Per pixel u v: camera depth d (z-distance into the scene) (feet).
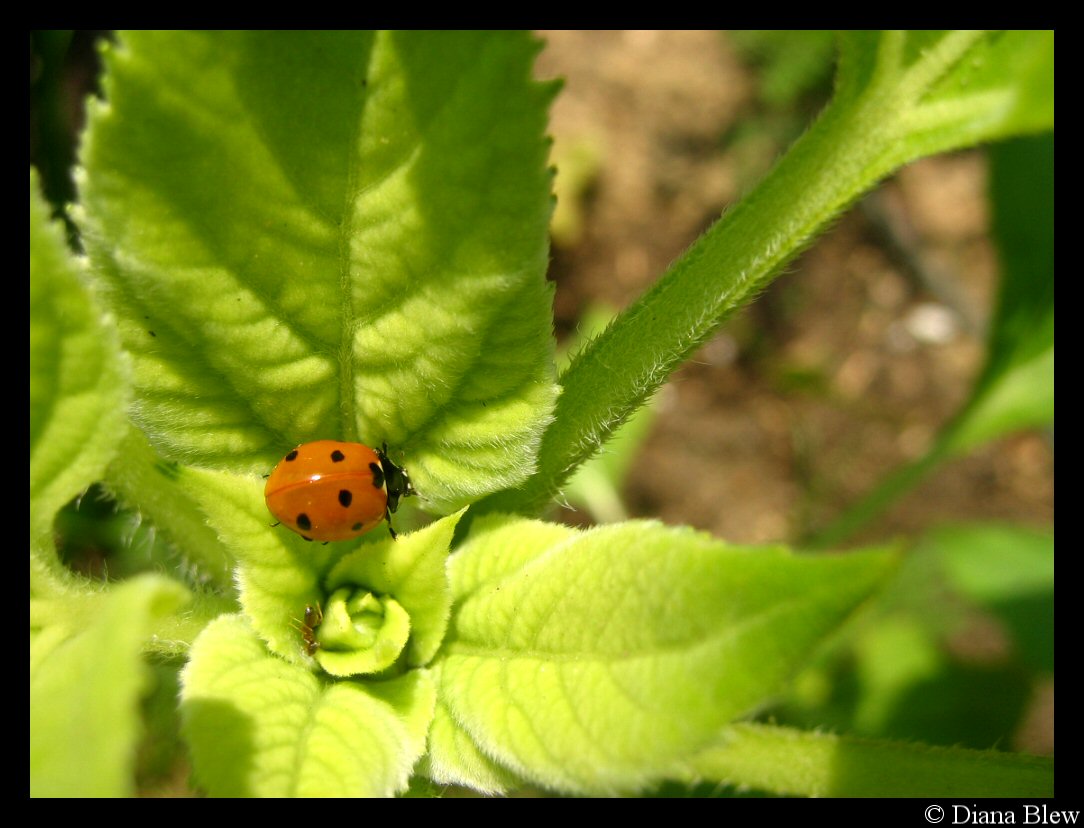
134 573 0.38
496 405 0.20
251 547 0.20
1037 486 0.59
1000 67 0.19
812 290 0.64
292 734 0.18
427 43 0.17
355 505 0.20
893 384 0.62
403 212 0.18
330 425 0.21
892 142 0.20
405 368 0.20
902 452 0.60
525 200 0.18
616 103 0.64
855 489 0.59
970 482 0.59
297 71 0.17
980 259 0.63
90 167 0.17
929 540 0.45
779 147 0.63
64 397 0.17
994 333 0.34
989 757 0.21
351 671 0.20
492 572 0.20
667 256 0.63
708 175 0.63
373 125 0.18
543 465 0.22
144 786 0.37
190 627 0.21
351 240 0.19
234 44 0.17
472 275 0.19
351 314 0.20
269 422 0.20
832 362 0.62
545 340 0.19
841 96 0.21
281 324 0.19
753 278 0.21
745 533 0.58
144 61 0.17
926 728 0.41
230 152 0.18
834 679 0.43
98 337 0.17
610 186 0.63
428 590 0.20
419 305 0.19
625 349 0.22
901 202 0.64
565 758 0.16
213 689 0.18
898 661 0.43
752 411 0.61
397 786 0.18
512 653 0.19
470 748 0.19
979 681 0.42
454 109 0.17
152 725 0.37
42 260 0.16
